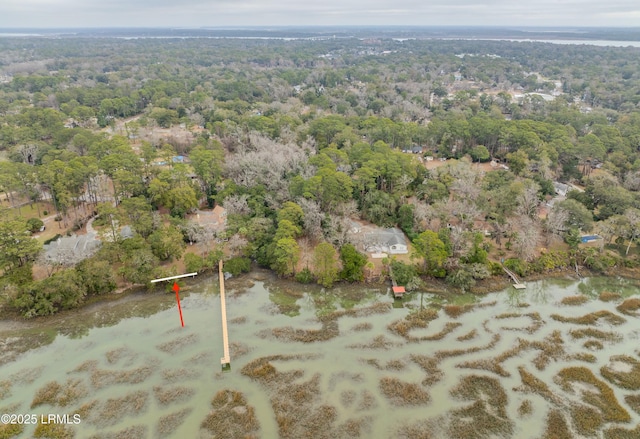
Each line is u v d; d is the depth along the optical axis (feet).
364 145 350.43
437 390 163.02
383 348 185.68
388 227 276.82
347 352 183.32
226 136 424.87
